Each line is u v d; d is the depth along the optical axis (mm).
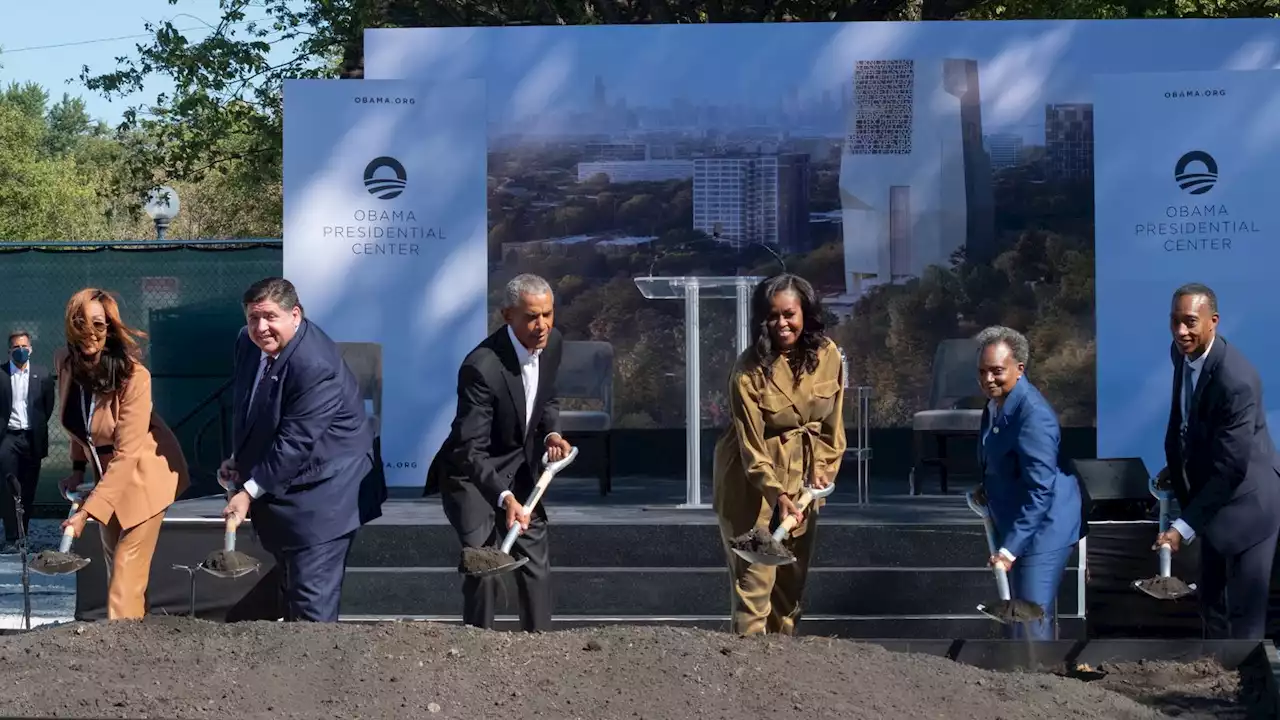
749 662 4238
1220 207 9227
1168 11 15383
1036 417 5641
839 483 10273
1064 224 10297
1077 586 7535
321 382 5605
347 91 9578
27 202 44250
